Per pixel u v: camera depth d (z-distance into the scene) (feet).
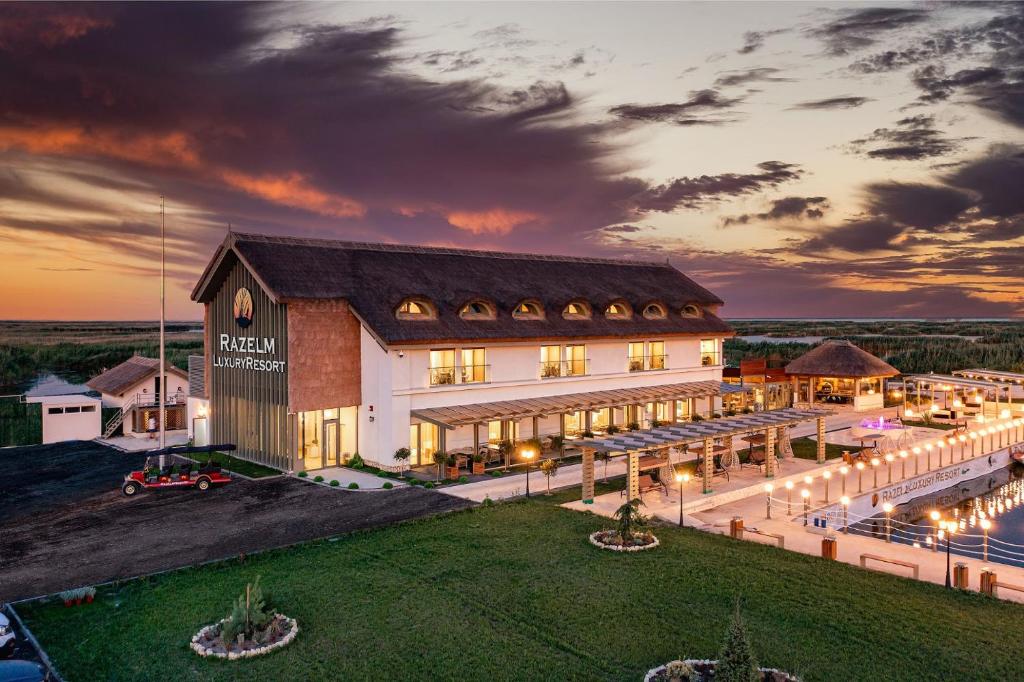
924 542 87.04
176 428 146.41
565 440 117.08
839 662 44.21
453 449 112.88
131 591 56.65
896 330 568.41
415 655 45.27
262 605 48.73
